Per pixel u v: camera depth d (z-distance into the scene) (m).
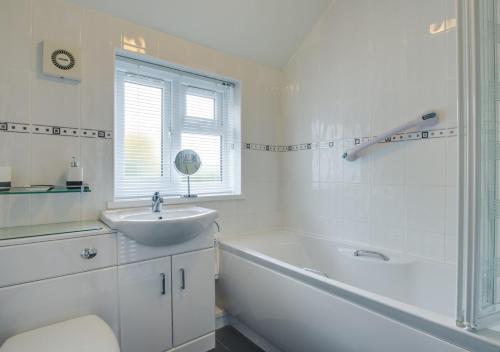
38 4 1.53
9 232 1.32
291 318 1.49
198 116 2.29
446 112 1.60
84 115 1.66
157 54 1.94
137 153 1.98
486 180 0.85
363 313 1.15
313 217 2.37
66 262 1.28
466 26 0.84
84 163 1.66
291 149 2.57
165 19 1.90
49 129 1.55
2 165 1.43
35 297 1.20
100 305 1.36
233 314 1.98
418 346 0.98
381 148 1.90
